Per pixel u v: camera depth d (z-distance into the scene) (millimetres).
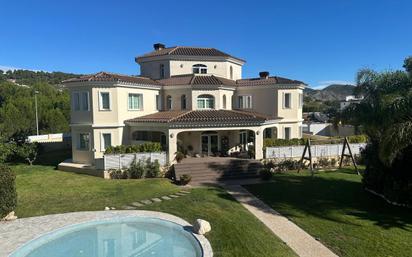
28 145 38188
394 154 18938
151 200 22609
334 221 18578
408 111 19766
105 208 20859
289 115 40625
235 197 23547
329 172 32688
